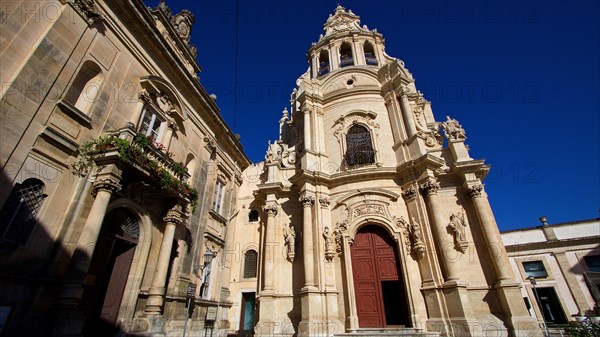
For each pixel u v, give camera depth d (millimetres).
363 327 13594
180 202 12305
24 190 7883
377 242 15250
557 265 24516
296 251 16484
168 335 11492
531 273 25203
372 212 15352
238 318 17078
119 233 10625
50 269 7965
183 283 12922
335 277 14703
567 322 21562
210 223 16391
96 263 9766
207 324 14672
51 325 7484
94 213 8656
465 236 14500
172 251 12734
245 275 18281
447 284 12703
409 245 14438
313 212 16125
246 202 20484
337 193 16531
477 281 13656
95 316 9594
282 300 15367
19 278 7340
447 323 12312
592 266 23438
